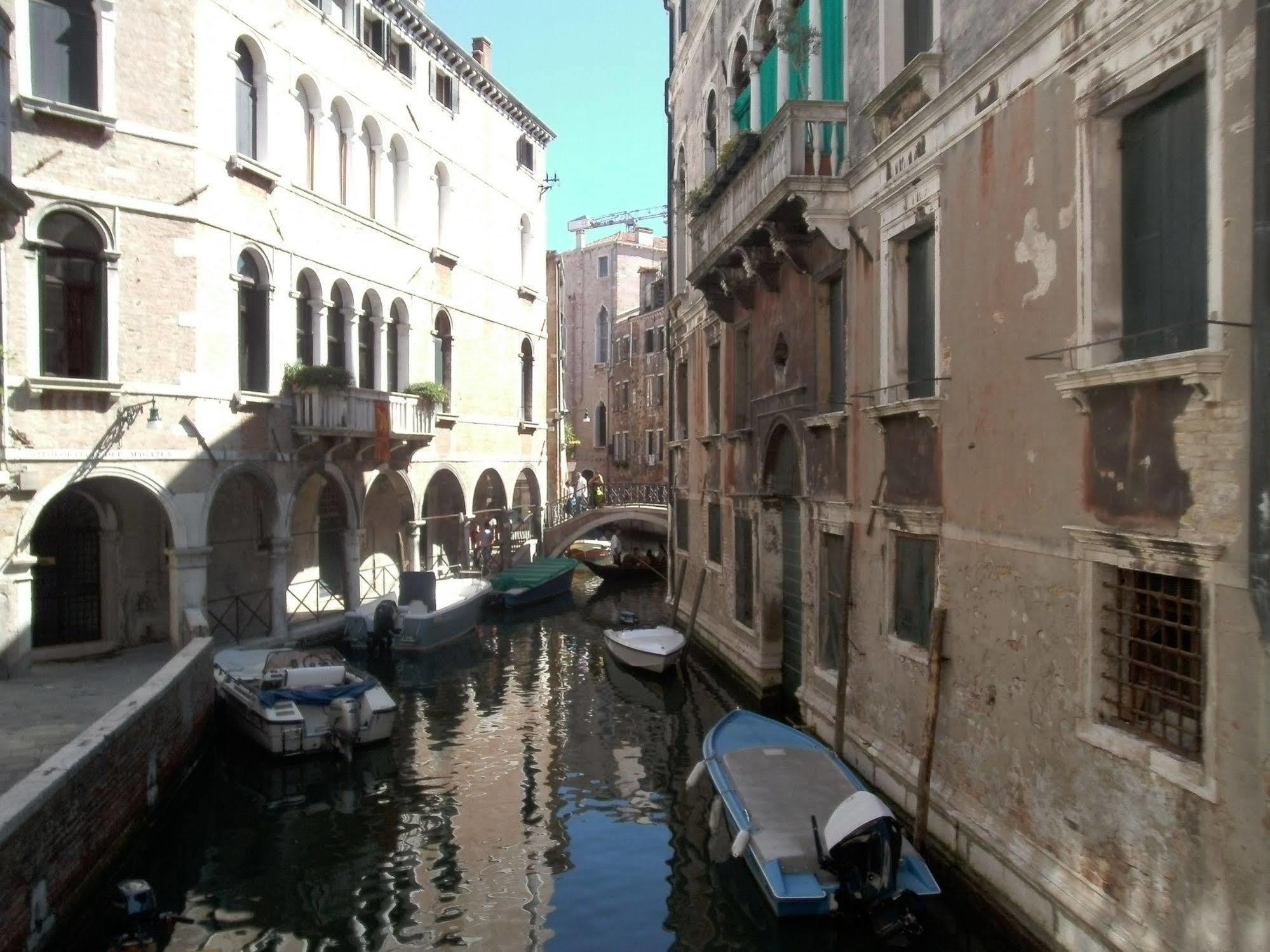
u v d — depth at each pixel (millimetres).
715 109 15352
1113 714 5512
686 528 18969
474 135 23531
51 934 6762
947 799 7316
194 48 14078
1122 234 5492
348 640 17484
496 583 23078
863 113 8773
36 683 12070
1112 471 5332
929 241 8062
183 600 14031
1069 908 5629
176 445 13930
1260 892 4273
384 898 7945
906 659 8172
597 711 13750
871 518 8969
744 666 13789
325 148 17594
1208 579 4586
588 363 46781
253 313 15758
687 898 7793
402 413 18719
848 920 6832
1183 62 4785
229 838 9258
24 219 12438
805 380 10992
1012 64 6367
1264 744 4258
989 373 6719
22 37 12477
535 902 7801
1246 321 4352
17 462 12305
